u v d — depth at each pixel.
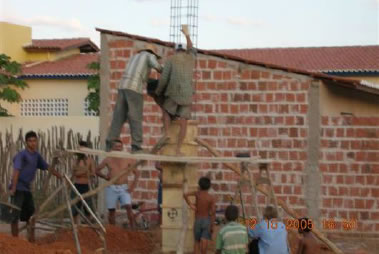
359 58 39.00
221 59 17.64
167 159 13.20
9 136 21.31
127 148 18.34
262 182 13.66
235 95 17.56
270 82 17.38
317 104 17.09
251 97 17.48
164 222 14.10
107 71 18.56
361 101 16.97
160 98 13.88
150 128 18.17
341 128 17.02
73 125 25.73
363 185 16.94
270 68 17.38
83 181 15.64
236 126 17.55
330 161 17.06
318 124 17.11
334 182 17.05
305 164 17.17
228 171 17.52
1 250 11.65
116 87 18.52
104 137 18.55
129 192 16.59
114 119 13.65
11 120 25.84
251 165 17.33
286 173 17.23
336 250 14.09
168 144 14.01
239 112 17.53
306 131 17.17
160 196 17.33
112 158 16.42
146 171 18.20
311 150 17.14
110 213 16.58
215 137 17.64
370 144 16.89
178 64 13.47
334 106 17.06
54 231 15.00
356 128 16.97
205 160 13.30
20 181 14.14
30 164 14.20
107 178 16.31
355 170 16.95
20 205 14.11
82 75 40.47
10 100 34.09
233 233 10.88
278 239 10.97
